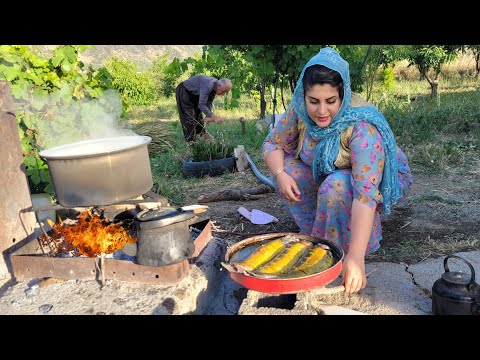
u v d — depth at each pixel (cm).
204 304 254
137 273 241
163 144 700
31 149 403
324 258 229
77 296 235
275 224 383
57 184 249
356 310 237
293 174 296
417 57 1230
